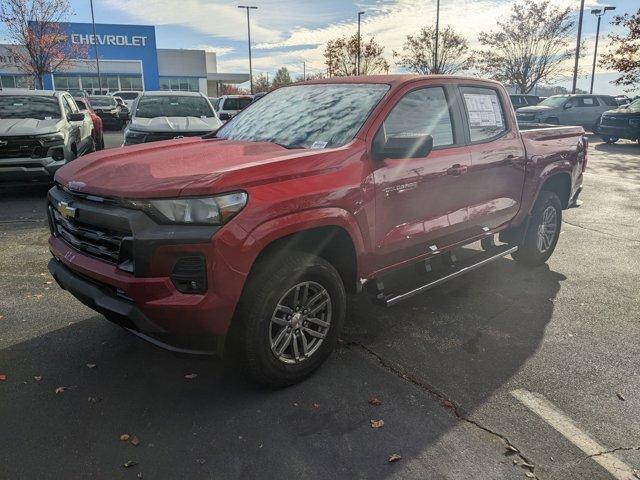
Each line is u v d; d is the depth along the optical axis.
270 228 2.83
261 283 2.93
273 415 2.97
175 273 2.70
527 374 3.44
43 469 2.52
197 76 56.19
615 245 6.45
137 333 3.00
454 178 4.00
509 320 4.26
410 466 2.58
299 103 4.15
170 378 3.34
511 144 4.68
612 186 10.53
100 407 3.02
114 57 49.31
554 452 2.70
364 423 2.91
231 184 2.74
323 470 2.54
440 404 3.09
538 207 5.27
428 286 3.99
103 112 24.02
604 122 18.61
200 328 2.78
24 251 5.83
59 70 42.66
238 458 2.62
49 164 8.30
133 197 2.72
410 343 3.85
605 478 2.53
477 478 2.51
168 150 3.67
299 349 3.28
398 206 3.58
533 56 31.47
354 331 4.03
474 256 4.77
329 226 3.17
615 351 3.77
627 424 2.94
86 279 3.08
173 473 2.51
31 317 4.15
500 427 2.89
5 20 31.23
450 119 4.12
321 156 3.17
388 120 3.59
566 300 4.69
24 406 3.01
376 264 3.58
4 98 9.34
